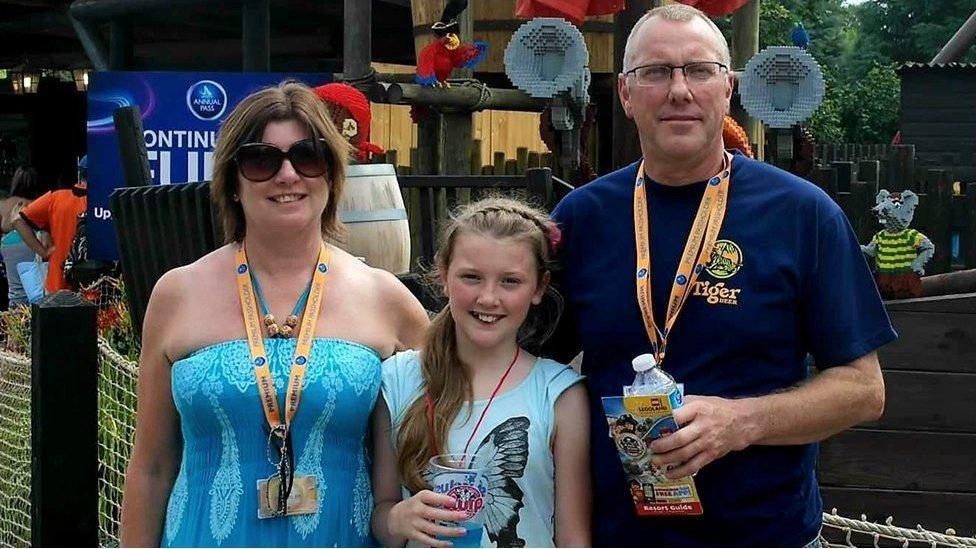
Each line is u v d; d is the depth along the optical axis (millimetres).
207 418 2676
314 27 11508
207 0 8422
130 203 5445
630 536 2594
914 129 14742
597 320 2648
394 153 8031
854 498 4785
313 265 2854
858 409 2525
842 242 2555
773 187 2592
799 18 27000
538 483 2623
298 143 2703
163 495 2857
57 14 10461
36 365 3027
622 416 2396
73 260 8508
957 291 5188
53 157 12328
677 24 2578
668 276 2592
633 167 2754
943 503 4699
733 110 6254
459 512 2508
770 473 2541
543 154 9008
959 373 4676
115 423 4891
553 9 5734
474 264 2645
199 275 2822
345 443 2729
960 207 6336
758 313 2512
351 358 2736
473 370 2709
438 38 6324
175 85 7309
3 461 5457
